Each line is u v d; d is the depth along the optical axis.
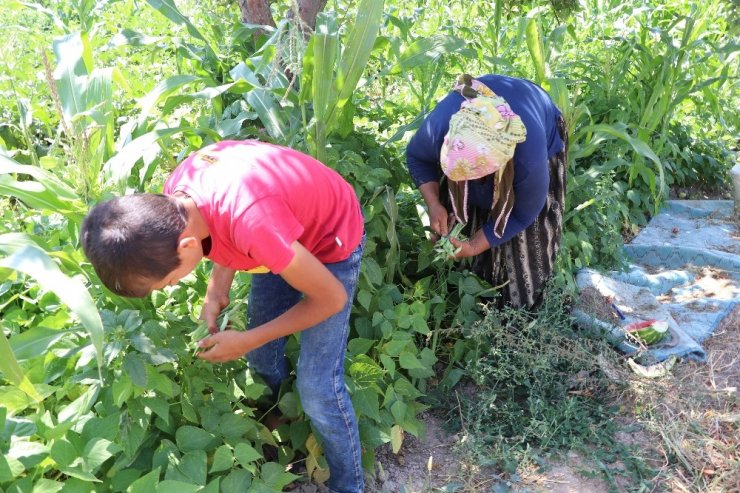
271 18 3.54
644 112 4.48
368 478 2.60
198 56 3.42
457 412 2.93
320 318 1.86
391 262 2.90
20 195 2.02
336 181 1.98
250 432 2.36
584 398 2.92
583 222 3.76
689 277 3.81
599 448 2.70
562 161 2.89
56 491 1.80
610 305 3.31
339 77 2.56
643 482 2.52
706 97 4.88
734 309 3.51
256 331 1.91
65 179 2.40
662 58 4.47
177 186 1.74
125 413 2.04
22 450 1.83
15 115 3.89
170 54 4.48
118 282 1.56
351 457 2.30
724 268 3.90
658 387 2.86
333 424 2.21
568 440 2.72
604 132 3.70
